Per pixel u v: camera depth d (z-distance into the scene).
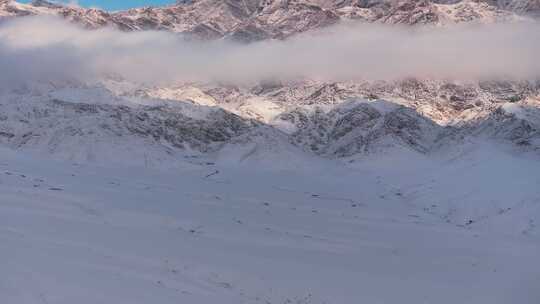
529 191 151.25
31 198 114.50
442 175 189.38
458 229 135.38
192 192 166.62
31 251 68.06
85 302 55.12
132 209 121.88
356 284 82.81
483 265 99.44
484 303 79.00
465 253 107.75
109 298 57.44
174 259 82.00
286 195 176.62
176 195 155.25
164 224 112.69
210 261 84.75
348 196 183.25
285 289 76.69
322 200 171.75
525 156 198.75
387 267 94.56
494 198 153.00
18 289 54.38
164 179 196.25
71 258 69.38
